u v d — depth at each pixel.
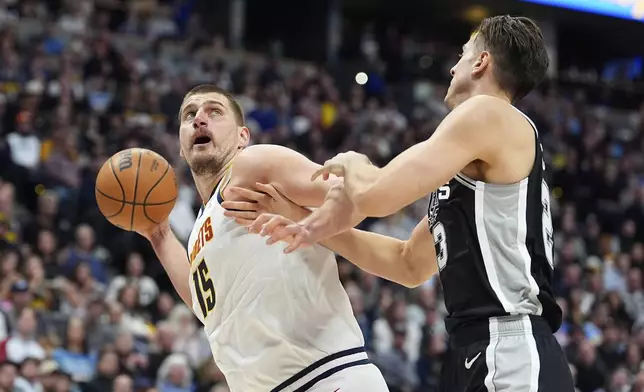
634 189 14.92
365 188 2.62
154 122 11.95
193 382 7.70
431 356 9.25
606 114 18.47
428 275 3.25
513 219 2.70
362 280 9.70
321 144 13.27
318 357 3.10
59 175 9.98
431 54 19.00
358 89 15.35
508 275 2.68
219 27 18.03
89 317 7.72
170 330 7.82
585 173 14.71
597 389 9.46
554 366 2.62
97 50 12.84
